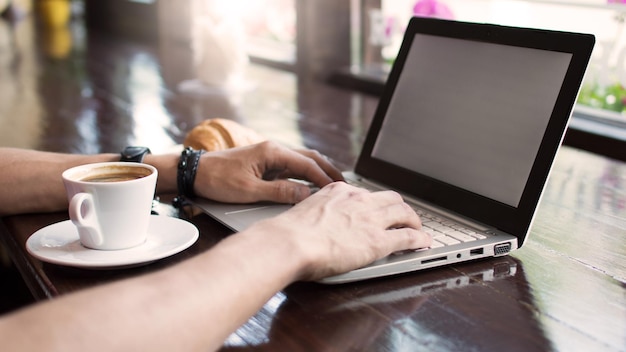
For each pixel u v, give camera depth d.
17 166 0.95
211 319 0.58
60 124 1.60
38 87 2.07
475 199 0.89
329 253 0.70
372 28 2.10
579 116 1.48
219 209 0.94
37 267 0.79
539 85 0.87
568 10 1.52
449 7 1.84
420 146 1.00
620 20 1.42
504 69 0.92
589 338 0.64
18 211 0.95
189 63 2.45
